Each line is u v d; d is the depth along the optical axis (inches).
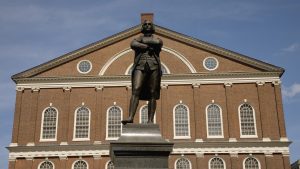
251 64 1733.5
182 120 1665.8
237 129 1644.9
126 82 1732.3
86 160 1628.9
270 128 1641.2
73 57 1772.9
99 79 1739.7
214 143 1617.9
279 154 1600.6
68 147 1641.2
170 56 1766.7
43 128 1683.1
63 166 1622.8
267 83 1707.7
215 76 1720.0
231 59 1749.5
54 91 1734.7
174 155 1615.4
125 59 1770.4
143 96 331.3
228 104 1683.1
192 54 1766.7
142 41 331.6
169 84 1718.8
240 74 1717.5
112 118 1686.8
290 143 1604.3
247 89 1704.0
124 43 1792.6
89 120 1685.5
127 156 279.3
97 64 1764.3
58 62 1768.0
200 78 1723.7
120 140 287.6
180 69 1745.8
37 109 1707.7
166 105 1686.8
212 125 1657.2
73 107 1708.9
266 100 1683.1
